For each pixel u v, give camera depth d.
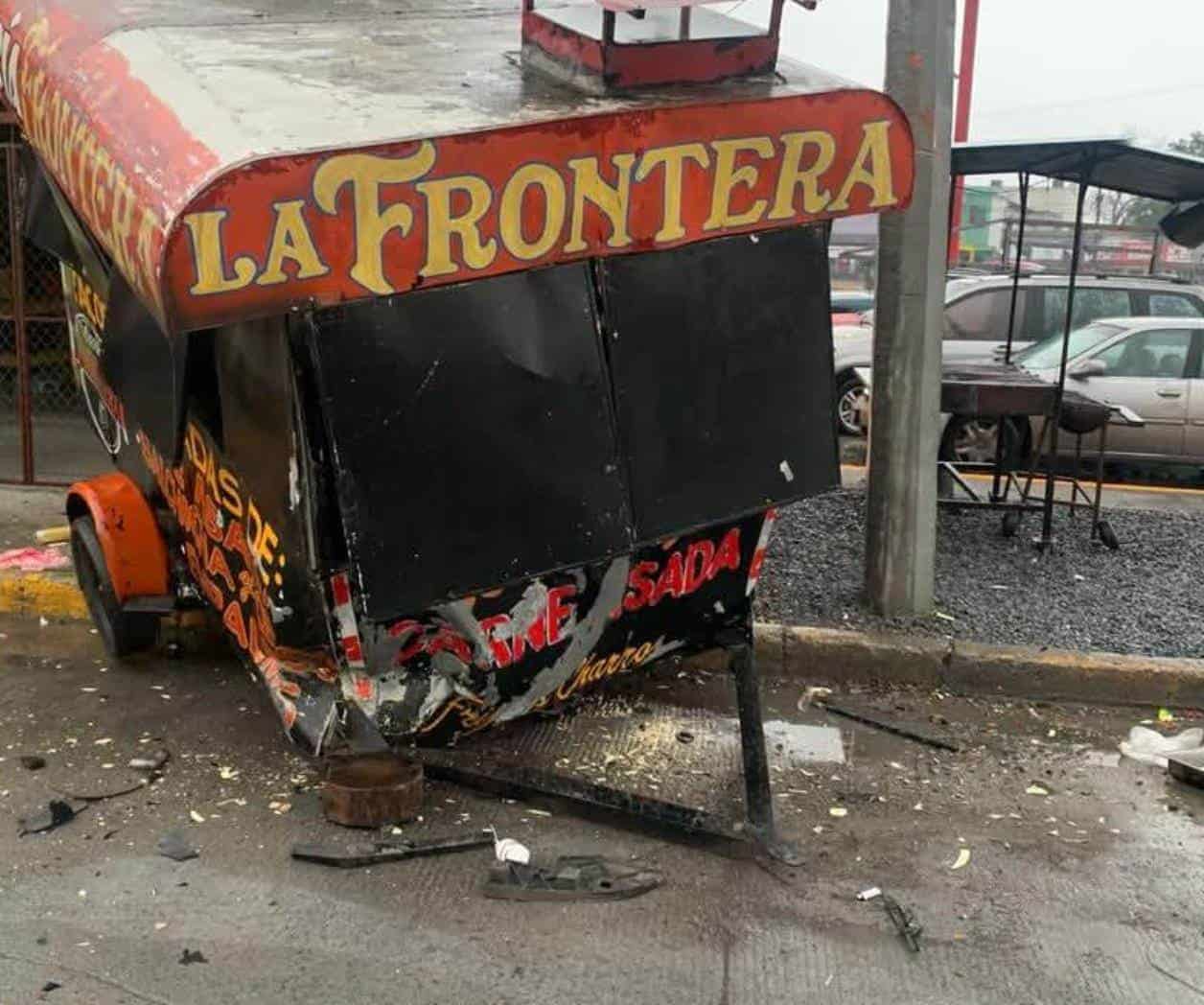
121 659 5.27
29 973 3.06
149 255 2.50
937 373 5.59
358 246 2.61
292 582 3.38
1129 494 9.12
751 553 4.00
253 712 4.78
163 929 3.28
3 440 8.29
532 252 2.83
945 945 3.34
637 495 3.37
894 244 5.46
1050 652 5.36
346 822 3.84
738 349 3.48
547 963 3.19
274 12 4.00
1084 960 3.29
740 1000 3.06
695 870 3.70
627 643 3.97
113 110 3.01
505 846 3.74
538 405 3.16
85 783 4.13
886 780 4.40
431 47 3.61
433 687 3.67
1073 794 4.33
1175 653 5.42
